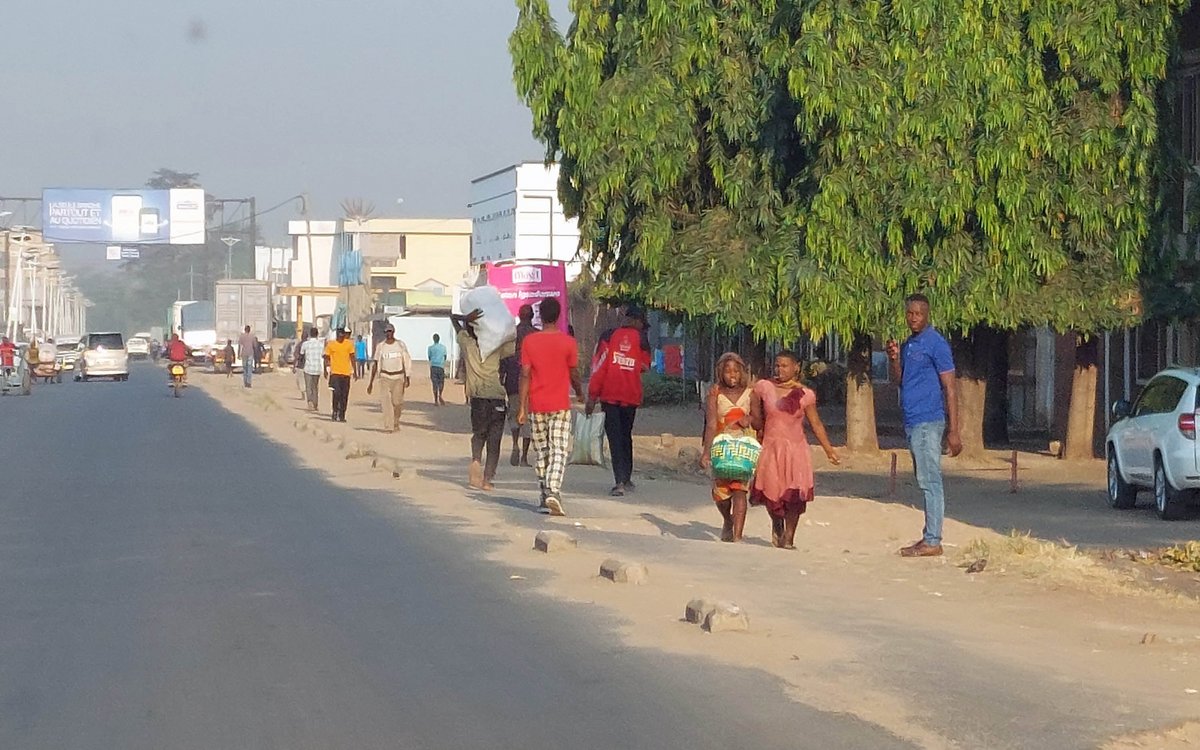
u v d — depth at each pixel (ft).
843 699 26.37
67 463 75.25
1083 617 35.42
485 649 30.22
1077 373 87.92
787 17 81.15
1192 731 24.34
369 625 32.60
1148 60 78.18
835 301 79.51
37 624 32.63
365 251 336.90
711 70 85.35
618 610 34.63
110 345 233.55
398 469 70.03
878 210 79.61
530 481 69.56
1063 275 80.59
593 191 86.79
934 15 77.92
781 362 48.55
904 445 100.83
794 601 36.73
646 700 26.13
